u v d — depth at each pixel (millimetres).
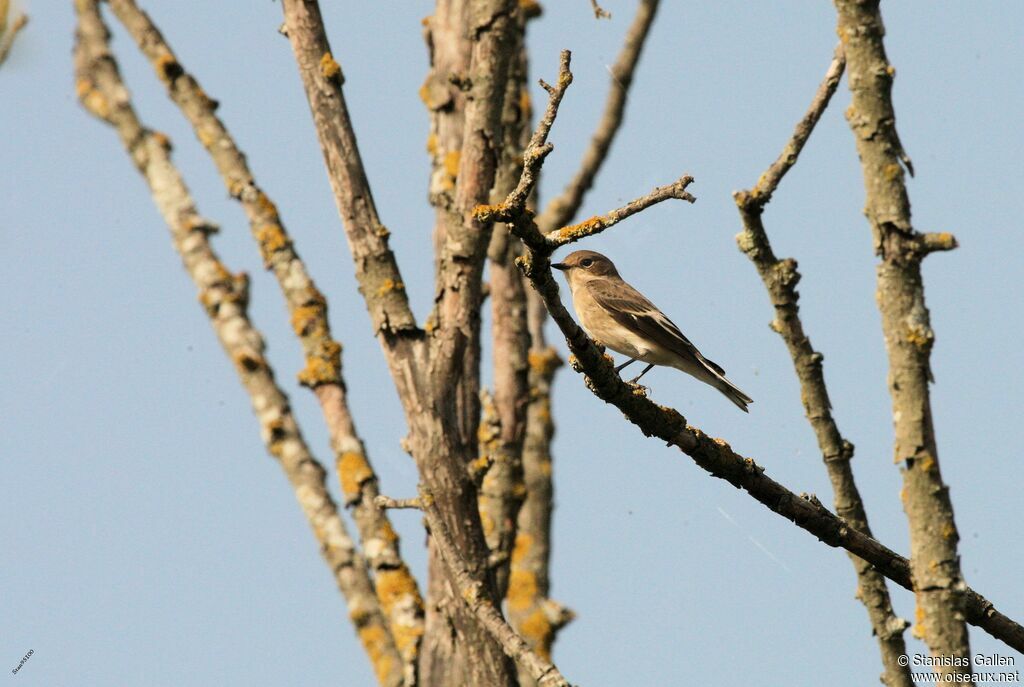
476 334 11758
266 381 14086
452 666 11352
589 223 8500
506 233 15312
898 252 7410
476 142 11633
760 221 10008
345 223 11820
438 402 11344
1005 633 9227
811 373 10070
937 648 7156
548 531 16469
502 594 11391
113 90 15539
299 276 14062
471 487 11227
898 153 7504
